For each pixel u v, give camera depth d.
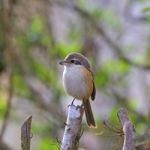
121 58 14.45
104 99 14.63
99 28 14.59
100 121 12.96
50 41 14.41
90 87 8.66
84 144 12.64
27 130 6.20
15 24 13.96
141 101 15.05
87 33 14.59
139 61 14.61
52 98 14.18
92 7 14.80
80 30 14.73
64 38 15.15
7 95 14.02
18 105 14.09
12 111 14.02
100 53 14.84
